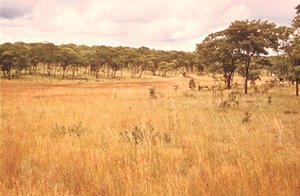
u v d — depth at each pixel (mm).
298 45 33188
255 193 5180
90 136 10438
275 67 47219
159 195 5270
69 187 6000
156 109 19703
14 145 8773
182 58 148875
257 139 9766
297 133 11492
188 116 15594
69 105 21719
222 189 5340
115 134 10281
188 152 8336
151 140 9984
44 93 37312
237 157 7695
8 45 113188
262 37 38219
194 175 6301
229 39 41812
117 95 34312
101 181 6078
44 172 6883
